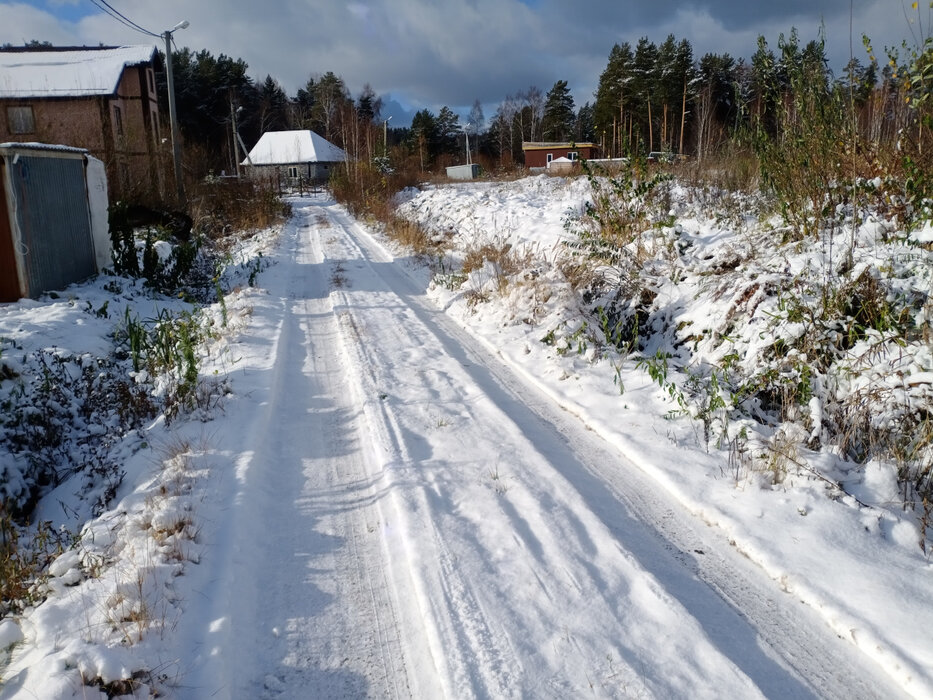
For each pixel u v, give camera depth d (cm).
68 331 800
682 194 1091
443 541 392
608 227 867
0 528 466
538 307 809
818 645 309
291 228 2322
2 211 895
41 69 2753
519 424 561
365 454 528
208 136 6100
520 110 7644
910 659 288
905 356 470
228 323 884
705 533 398
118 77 2723
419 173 4088
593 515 413
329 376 716
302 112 8394
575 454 508
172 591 347
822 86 640
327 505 456
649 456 482
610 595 343
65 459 584
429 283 1156
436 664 304
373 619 345
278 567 392
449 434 541
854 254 564
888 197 607
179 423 581
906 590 330
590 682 288
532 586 351
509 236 1162
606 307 754
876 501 405
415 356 753
